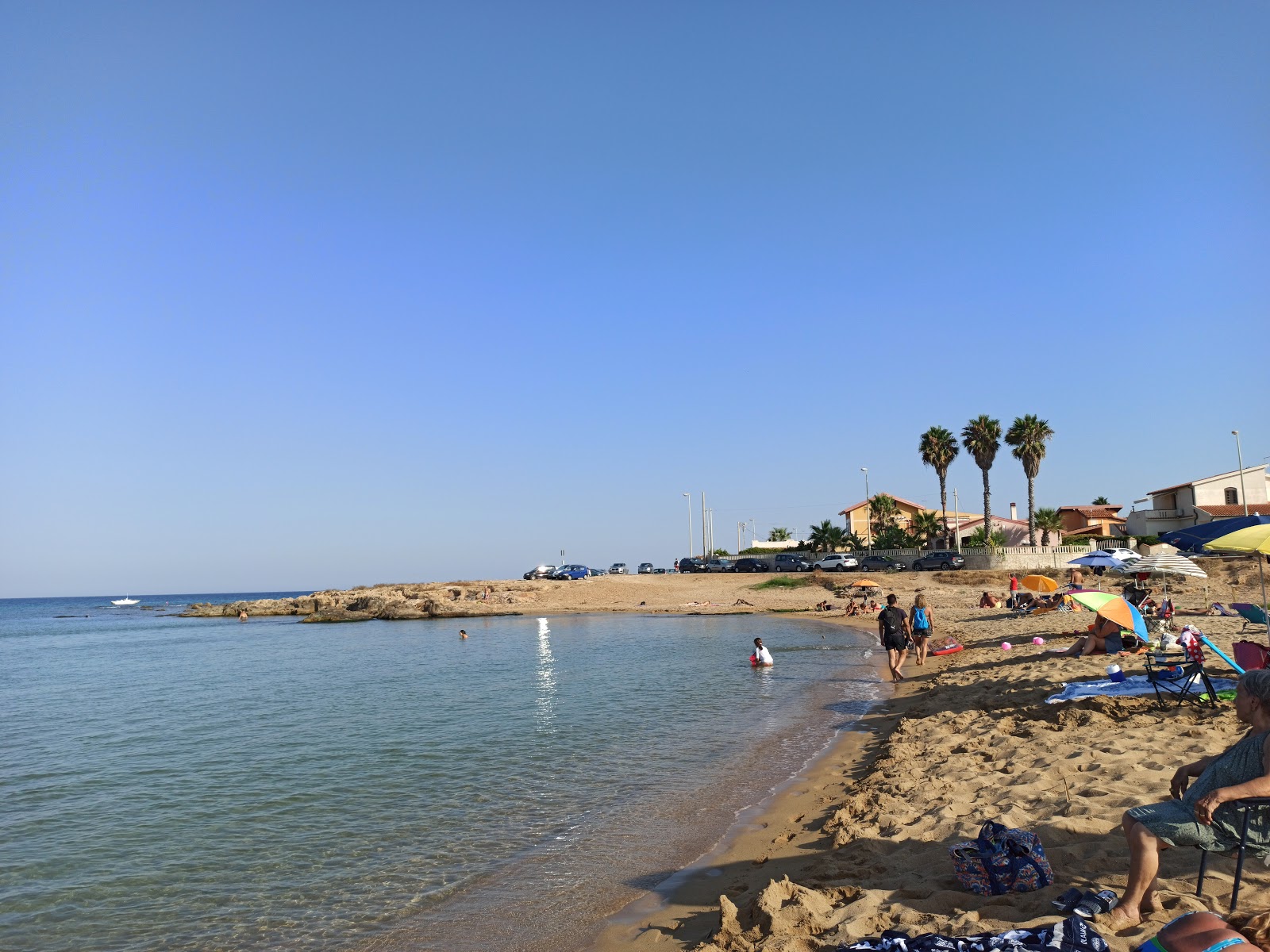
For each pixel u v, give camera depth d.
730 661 27.67
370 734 16.52
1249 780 4.78
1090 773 8.54
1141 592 21.62
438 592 72.56
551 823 9.84
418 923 7.19
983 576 55.97
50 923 7.61
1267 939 4.15
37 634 71.62
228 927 7.35
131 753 15.97
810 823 9.08
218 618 89.06
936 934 5.19
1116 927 4.87
